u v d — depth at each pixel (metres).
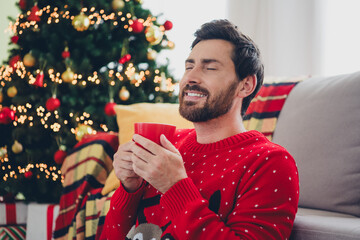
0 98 2.59
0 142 2.60
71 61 2.39
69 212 1.94
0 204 2.37
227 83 1.01
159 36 2.49
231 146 0.99
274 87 1.75
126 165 1.00
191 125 1.92
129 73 2.43
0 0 3.79
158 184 0.91
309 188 1.38
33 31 2.56
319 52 2.72
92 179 1.88
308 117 1.49
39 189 2.40
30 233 2.28
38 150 2.47
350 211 1.27
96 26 2.54
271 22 2.96
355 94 1.38
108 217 1.09
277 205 0.88
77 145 2.12
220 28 1.04
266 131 1.64
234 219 0.87
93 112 2.41
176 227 0.86
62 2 2.57
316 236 0.90
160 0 3.64
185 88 1.02
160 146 0.91
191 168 1.01
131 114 1.96
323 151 1.38
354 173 1.29
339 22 2.66
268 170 0.90
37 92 2.51
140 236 0.99
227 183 0.93
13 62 2.50
